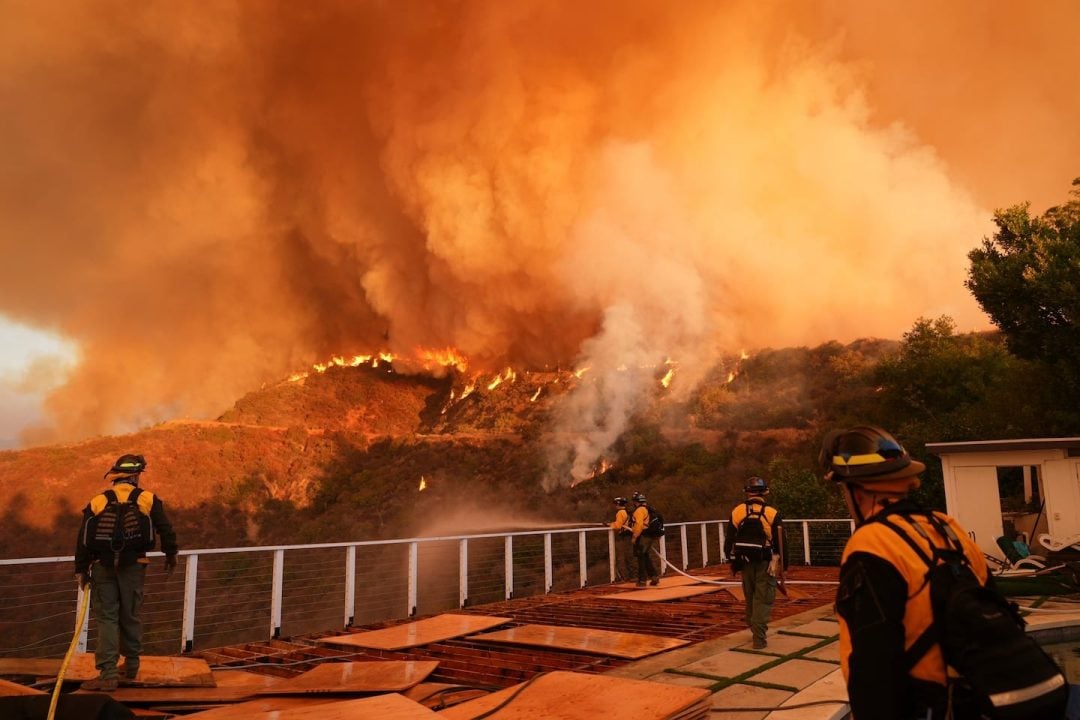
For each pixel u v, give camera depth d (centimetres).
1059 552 1077
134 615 498
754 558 648
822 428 4047
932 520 170
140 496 502
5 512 5306
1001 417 2194
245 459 6912
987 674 142
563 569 2884
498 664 597
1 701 298
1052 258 1864
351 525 5150
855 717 154
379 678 506
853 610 159
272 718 374
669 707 373
